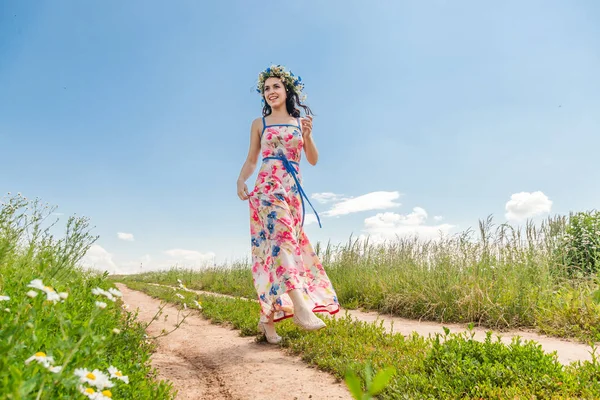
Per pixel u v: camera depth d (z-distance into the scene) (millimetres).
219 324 5961
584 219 8211
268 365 3795
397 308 6852
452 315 6105
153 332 5266
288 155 4676
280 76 4910
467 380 2865
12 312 1992
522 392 2684
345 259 10094
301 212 4715
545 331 5109
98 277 4559
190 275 17250
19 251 4324
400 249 9312
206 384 3330
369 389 460
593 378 2830
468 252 7219
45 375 1442
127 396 2205
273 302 4324
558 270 7121
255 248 4672
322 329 4734
